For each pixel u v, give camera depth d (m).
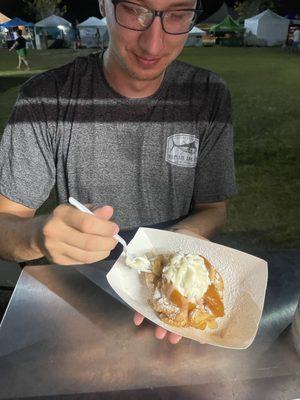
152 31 1.03
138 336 0.87
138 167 1.35
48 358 0.81
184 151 1.36
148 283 0.95
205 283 0.89
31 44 26.30
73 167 1.33
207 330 0.84
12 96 8.24
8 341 0.85
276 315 0.94
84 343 0.85
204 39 25.55
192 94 1.37
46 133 1.29
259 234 3.18
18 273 2.05
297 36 21.91
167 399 0.73
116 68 1.22
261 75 11.95
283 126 6.24
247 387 0.76
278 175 4.35
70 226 0.83
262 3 31.12
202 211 1.40
